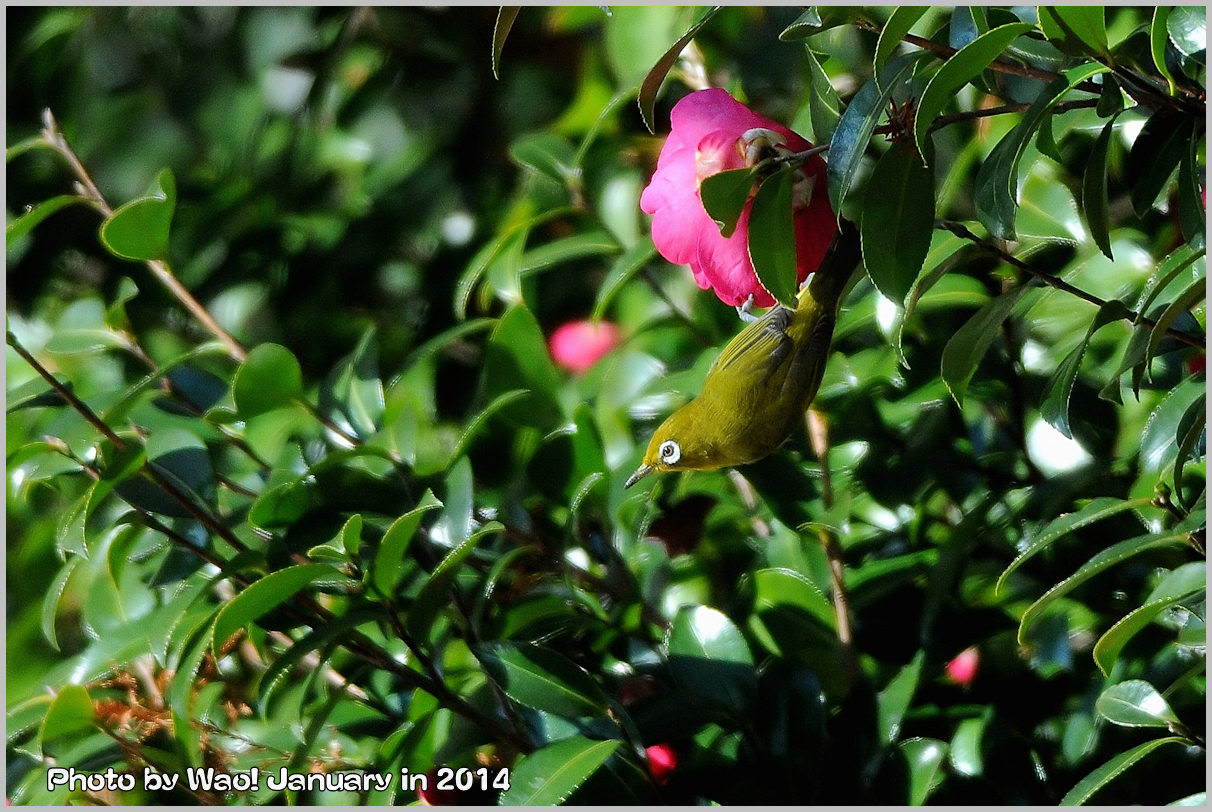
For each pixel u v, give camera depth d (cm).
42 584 575
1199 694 406
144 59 731
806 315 430
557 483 487
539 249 582
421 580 439
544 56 706
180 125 726
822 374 433
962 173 497
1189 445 350
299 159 716
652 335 559
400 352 673
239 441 517
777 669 424
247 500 501
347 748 456
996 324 375
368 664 448
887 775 408
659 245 362
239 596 387
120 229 484
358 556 410
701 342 550
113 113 725
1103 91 343
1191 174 354
